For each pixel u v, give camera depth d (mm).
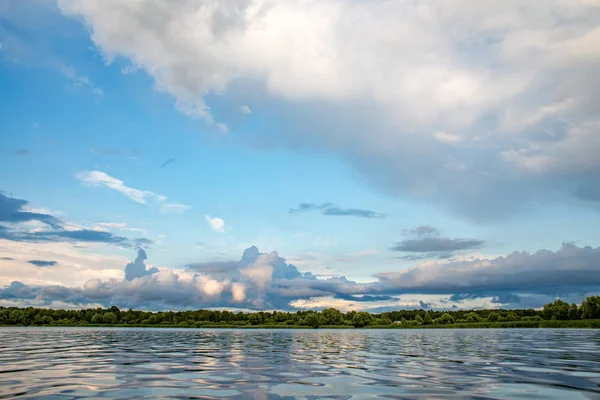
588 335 78188
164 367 24984
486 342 56344
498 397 14969
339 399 14594
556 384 17938
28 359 30094
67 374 21203
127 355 34438
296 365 26547
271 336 88312
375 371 23062
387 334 104125
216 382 18625
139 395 15164
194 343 55906
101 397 14703
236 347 46906
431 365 26328
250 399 14523
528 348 42125
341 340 67625
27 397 14641
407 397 14984
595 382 18469
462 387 17203
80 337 75875
